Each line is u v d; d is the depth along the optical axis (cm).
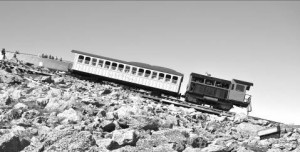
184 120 2952
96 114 2378
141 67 5019
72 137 1484
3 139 1398
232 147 1855
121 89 4644
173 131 1928
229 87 5009
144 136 1828
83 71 5059
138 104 3191
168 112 3138
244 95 4944
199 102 5066
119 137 1666
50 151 1368
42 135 1593
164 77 4978
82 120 2069
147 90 5022
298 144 2684
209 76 5075
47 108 2386
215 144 1909
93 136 1656
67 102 2445
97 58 5081
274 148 2311
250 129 3089
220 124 3266
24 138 1507
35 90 3098
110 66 5066
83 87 3938
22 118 1948
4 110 2169
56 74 4888
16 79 3688
